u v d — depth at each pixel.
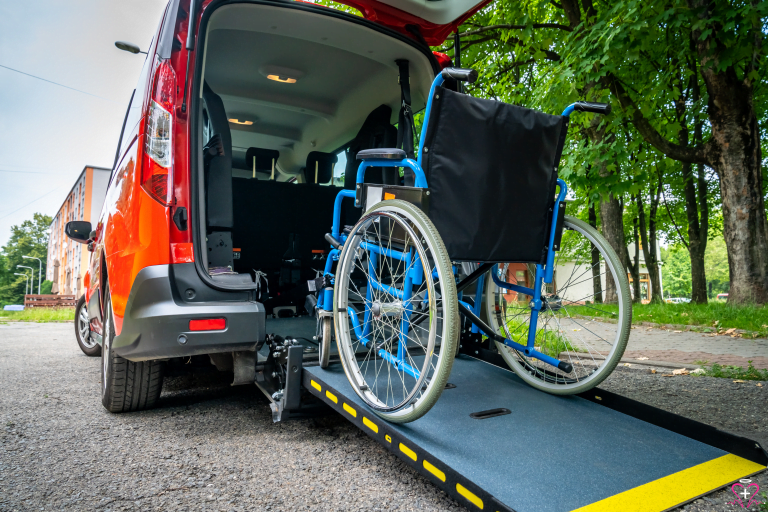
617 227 11.57
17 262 89.94
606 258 2.26
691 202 14.69
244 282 2.29
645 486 1.50
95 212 37.38
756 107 10.62
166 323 2.09
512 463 1.58
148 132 2.27
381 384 2.14
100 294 3.06
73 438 2.33
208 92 2.74
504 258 2.19
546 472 1.54
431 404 1.67
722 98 7.79
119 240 2.40
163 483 1.83
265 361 2.51
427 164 1.96
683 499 1.46
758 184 7.86
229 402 2.99
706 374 3.65
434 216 1.98
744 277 7.82
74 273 51.88
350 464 2.03
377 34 3.07
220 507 1.65
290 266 3.93
